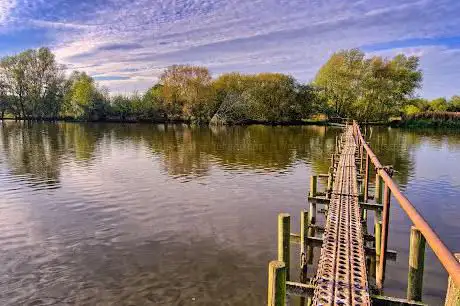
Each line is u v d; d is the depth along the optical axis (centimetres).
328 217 1158
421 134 6169
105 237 1506
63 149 4050
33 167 2972
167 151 3941
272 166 3091
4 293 1084
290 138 5303
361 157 2294
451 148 4341
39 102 8862
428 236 476
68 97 9019
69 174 2711
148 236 1521
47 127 7300
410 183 2517
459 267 358
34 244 1430
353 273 790
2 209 1858
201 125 8125
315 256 1348
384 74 7544
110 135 5731
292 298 1066
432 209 1936
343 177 1697
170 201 2030
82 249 1388
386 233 924
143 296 1071
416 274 777
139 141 4888
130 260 1301
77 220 1708
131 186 2358
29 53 8675
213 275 1197
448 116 7706
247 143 4672
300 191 2275
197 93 8450
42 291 1096
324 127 7431
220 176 2688
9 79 8719
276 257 1336
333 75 7712
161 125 8119
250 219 1748
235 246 1428
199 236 1527
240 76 8750
